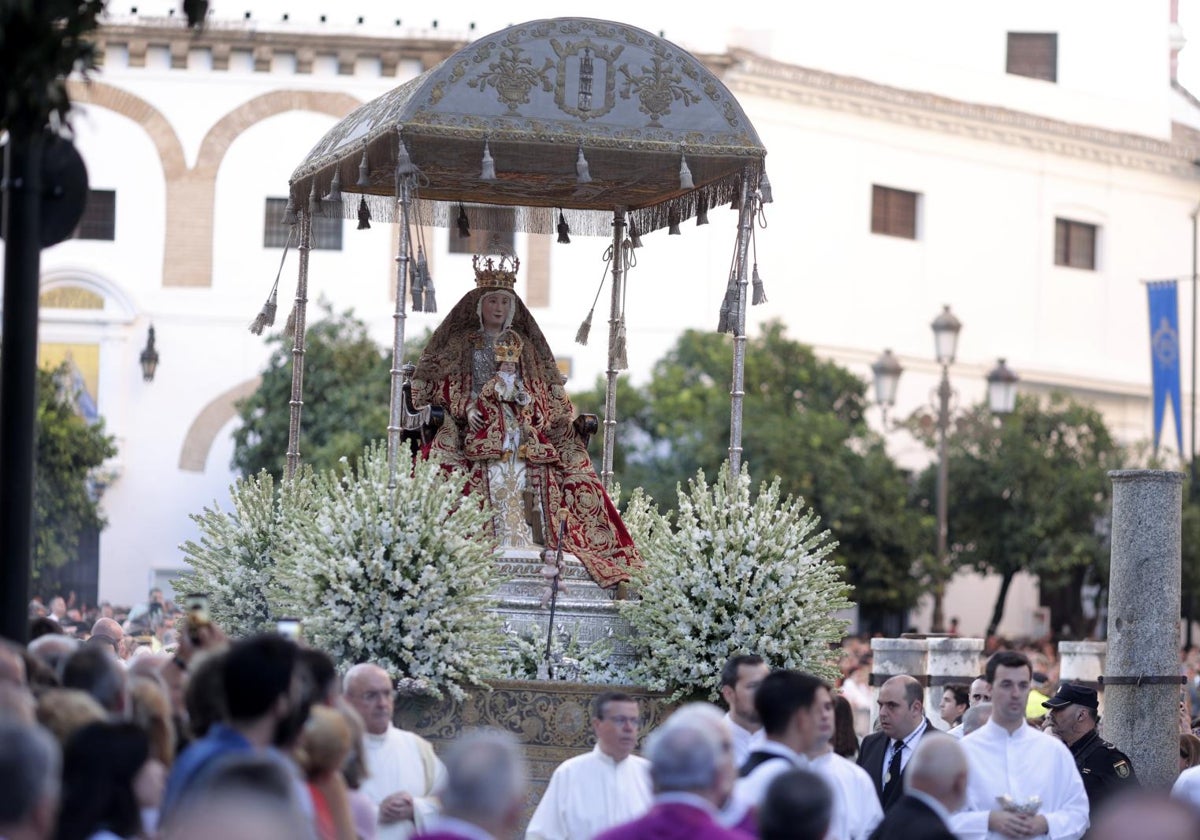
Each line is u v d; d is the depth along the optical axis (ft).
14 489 30.09
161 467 150.10
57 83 30.42
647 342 150.92
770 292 153.79
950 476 141.69
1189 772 41.55
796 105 155.43
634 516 54.65
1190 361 176.55
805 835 24.67
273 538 51.21
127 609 118.83
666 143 46.93
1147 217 175.73
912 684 42.50
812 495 134.62
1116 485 50.60
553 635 48.65
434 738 44.60
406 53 150.30
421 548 44.42
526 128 46.26
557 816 35.24
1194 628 159.74
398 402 45.65
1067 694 44.19
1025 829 37.73
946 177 164.14
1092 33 174.60
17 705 24.50
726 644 45.73
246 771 19.52
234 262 151.23
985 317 165.68
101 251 150.82
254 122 151.23
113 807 23.20
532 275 151.43
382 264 150.82
